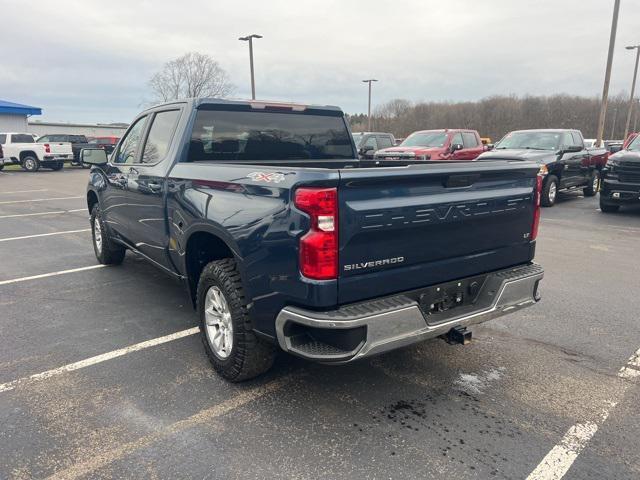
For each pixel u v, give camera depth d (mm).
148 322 4750
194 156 4238
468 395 3438
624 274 6410
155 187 4375
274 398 3391
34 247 8000
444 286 3258
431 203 3033
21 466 2695
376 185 2799
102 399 3377
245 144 4559
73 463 2723
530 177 3734
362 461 2736
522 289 3561
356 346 2766
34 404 3314
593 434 2986
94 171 6324
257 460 2746
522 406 3295
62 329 4582
